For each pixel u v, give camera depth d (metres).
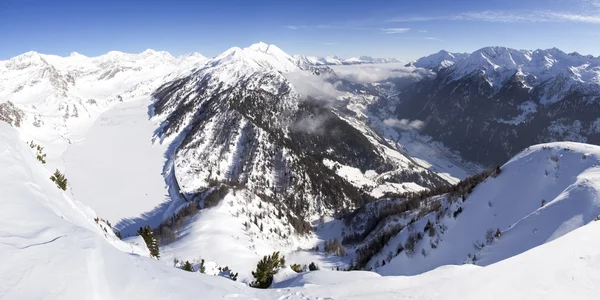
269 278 33.06
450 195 103.75
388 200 153.12
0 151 17.27
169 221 124.81
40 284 9.42
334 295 17.17
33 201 14.07
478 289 18.69
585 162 66.25
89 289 10.03
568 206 46.78
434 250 69.94
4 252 10.06
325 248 119.00
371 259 90.06
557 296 18.38
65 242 11.48
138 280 11.91
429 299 17.38
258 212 129.62
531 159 78.00
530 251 22.91
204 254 73.12
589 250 22.53
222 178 188.75
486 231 65.50
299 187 183.38
